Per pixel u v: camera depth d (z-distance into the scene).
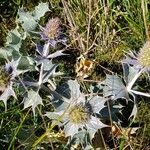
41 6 0.30
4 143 0.28
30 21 0.30
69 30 0.34
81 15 0.34
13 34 0.28
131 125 0.29
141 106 0.29
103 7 0.34
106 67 0.32
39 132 0.29
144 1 0.32
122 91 0.25
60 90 0.27
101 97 0.26
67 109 0.25
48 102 0.30
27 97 0.26
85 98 0.28
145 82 0.30
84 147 0.26
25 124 0.28
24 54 0.29
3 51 0.29
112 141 0.28
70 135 0.25
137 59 0.25
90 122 0.25
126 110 0.30
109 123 0.29
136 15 0.33
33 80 0.27
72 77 0.32
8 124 0.28
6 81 0.24
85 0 0.34
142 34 0.32
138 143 0.28
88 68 0.32
